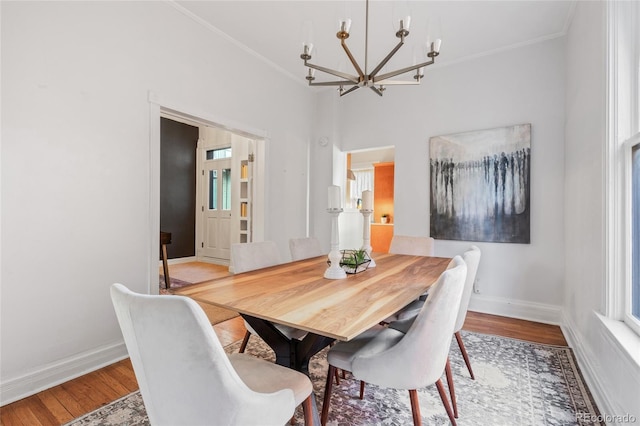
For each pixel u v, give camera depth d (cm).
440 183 353
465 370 205
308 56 187
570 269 262
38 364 187
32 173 185
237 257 208
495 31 291
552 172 297
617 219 170
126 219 230
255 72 344
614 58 172
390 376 119
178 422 85
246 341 202
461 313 180
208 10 268
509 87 319
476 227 332
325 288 154
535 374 199
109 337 220
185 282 438
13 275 179
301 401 110
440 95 357
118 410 165
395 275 185
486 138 327
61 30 197
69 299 201
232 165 551
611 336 153
